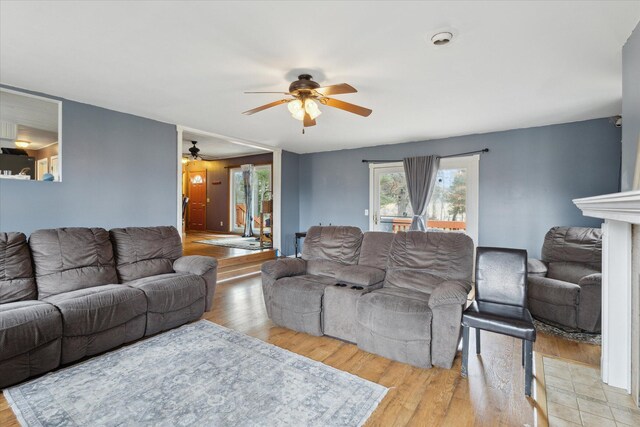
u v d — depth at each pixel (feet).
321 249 11.82
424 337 7.55
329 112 12.31
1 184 9.87
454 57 7.83
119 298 8.45
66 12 6.12
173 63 8.32
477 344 8.39
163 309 9.45
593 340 9.25
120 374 7.21
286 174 21.08
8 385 6.55
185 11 6.09
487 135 15.29
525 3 5.75
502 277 8.07
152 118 13.50
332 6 5.90
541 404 6.21
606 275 6.91
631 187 6.40
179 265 11.39
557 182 13.61
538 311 10.44
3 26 6.61
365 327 8.42
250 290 14.25
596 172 12.83
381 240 10.89
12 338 6.53
